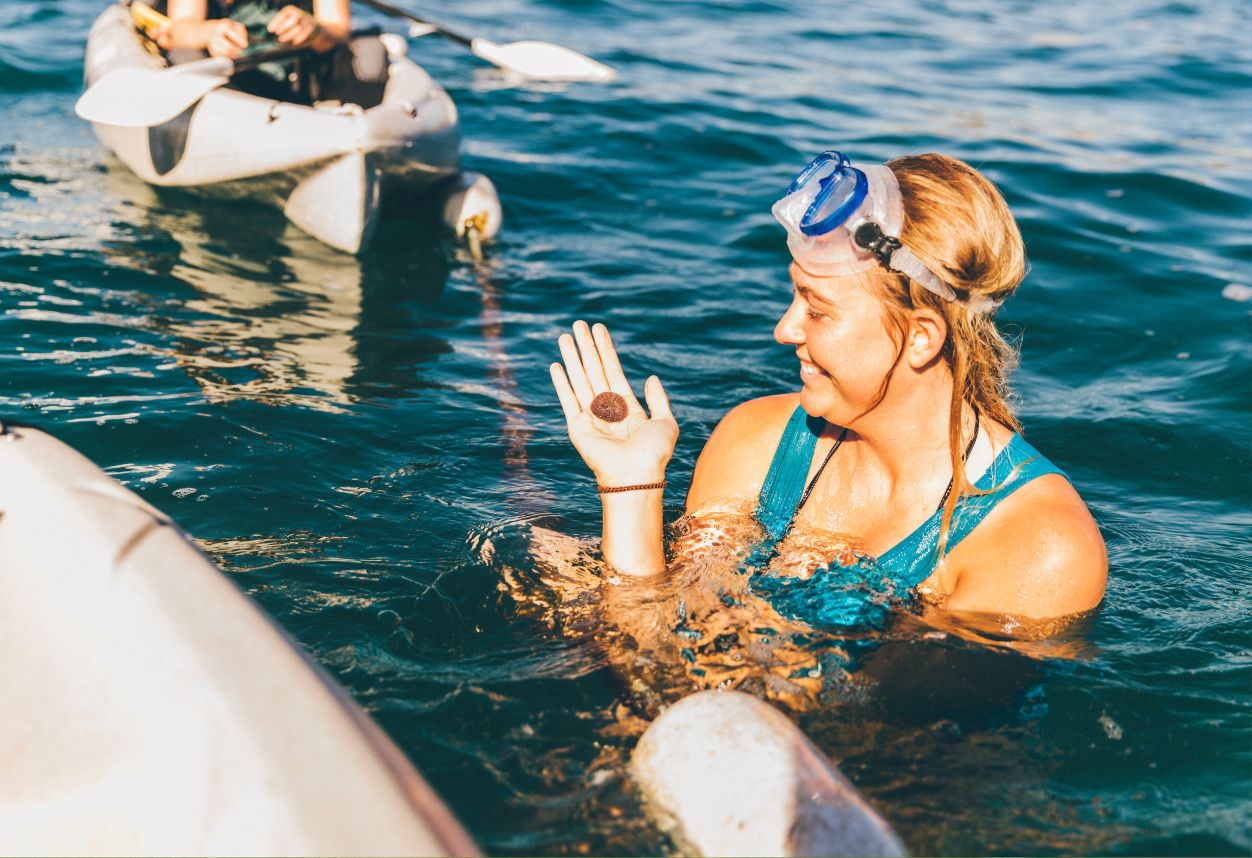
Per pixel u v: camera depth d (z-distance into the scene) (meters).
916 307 1.67
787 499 2.00
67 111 5.55
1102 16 10.33
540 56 6.11
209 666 1.26
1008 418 1.85
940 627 1.76
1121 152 6.04
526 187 5.14
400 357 3.37
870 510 1.91
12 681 1.38
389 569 2.09
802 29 9.02
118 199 4.54
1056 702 1.68
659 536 1.92
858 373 1.72
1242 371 3.46
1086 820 1.47
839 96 7.05
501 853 1.38
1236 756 1.62
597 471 1.92
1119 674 1.78
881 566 1.85
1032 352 3.65
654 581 1.90
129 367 3.04
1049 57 8.58
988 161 5.74
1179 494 2.72
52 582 1.44
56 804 1.23
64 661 1.35
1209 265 4.46
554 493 2.49
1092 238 4.70
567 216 4.85
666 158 5.64
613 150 5.70
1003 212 1.67
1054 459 2.90
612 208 4.96
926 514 1.84
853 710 1.62
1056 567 1.73
